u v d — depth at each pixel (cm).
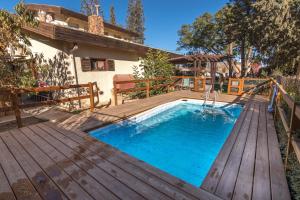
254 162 262
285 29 1198
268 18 1261
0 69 521
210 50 2511
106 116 524
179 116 691
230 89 950
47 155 287
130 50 977
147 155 414
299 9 1151
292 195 201
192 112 736
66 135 373
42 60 760
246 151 298
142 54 1130
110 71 927
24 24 523
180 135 527
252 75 2258
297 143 224
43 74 776
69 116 526
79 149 308
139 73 1106
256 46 1633
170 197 191
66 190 205
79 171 241
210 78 1059
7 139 352
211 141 488
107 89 911
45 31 612
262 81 905
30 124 450
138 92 924
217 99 795
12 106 410
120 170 242
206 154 419
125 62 1020
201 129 570
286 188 206
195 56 1105
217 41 2277
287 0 1128
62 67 716
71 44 703
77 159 273
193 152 428
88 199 191
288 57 1470
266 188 206
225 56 1080
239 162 262
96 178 225
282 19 1176
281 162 263
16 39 543
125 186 209
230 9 1709
